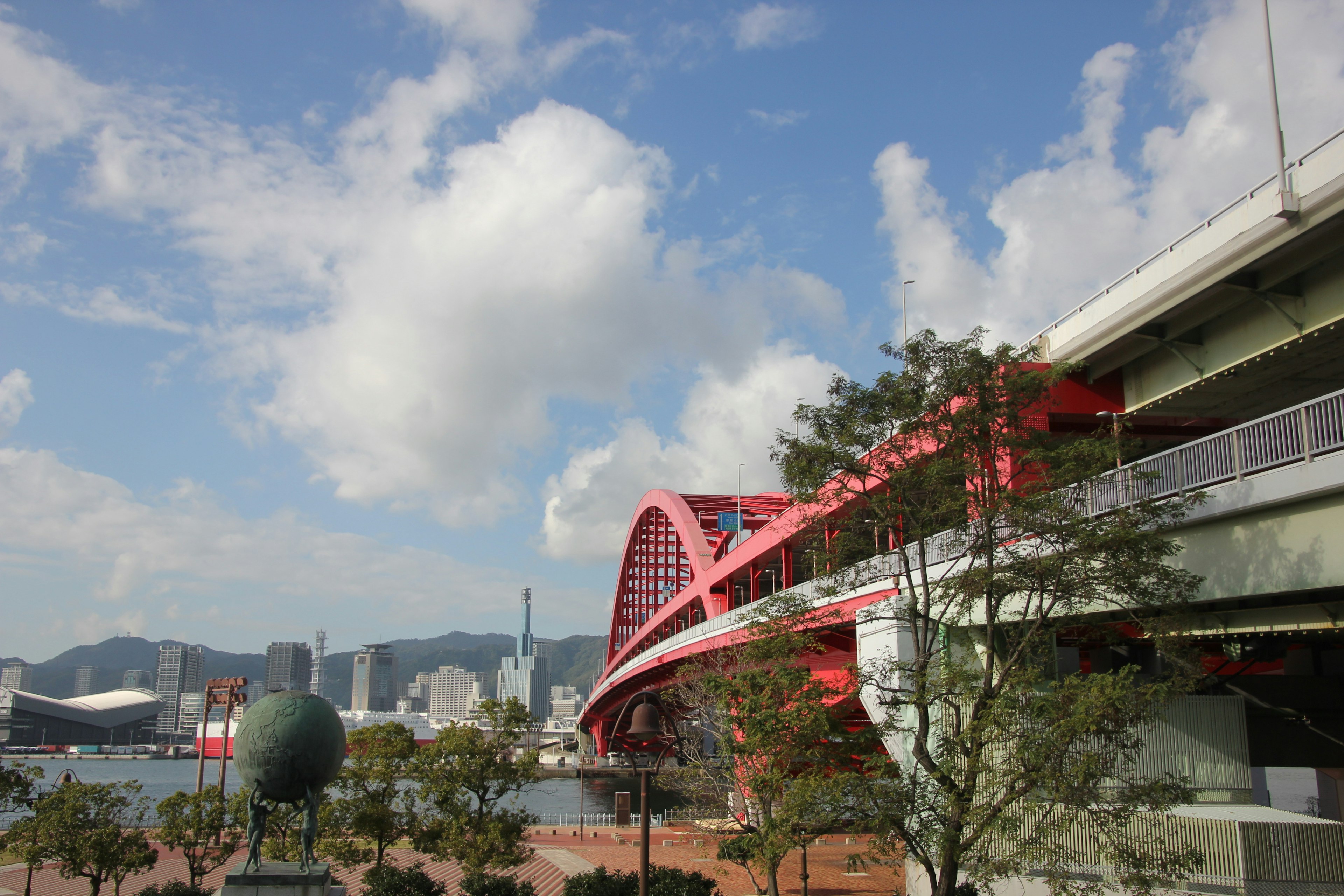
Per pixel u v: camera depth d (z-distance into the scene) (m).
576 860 58.72
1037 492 22.83
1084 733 19.30
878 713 34.91
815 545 28.17
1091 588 21.53
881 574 39.50
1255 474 23.38
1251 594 23.80
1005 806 20.17
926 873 30.31
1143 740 28.20
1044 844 20.95
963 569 32.19
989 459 23.59
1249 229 28.92
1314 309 29.77
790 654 29.75
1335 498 21.48
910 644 34.03
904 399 23.27
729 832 41.00
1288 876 24.83
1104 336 36.88
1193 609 26.98
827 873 50.25
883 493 25.19
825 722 26.88
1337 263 28.73
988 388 22.94
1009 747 23.30
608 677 139.38
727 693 29.80
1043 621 22.48
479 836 34.91
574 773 176.50
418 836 35.50
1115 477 24.98
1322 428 21.42
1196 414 38.84
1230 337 33.50
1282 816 27.00
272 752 21.55
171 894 35.81
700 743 51.88
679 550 131.38
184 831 45.78
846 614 43.00
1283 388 35.84
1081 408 38.88
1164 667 32.25
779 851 26.23
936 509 23.77
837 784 22.39
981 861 20.02
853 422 24.12
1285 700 35.69
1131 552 20.98
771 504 94.38
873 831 21.42
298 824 39.66
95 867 42.41
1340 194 25.83
